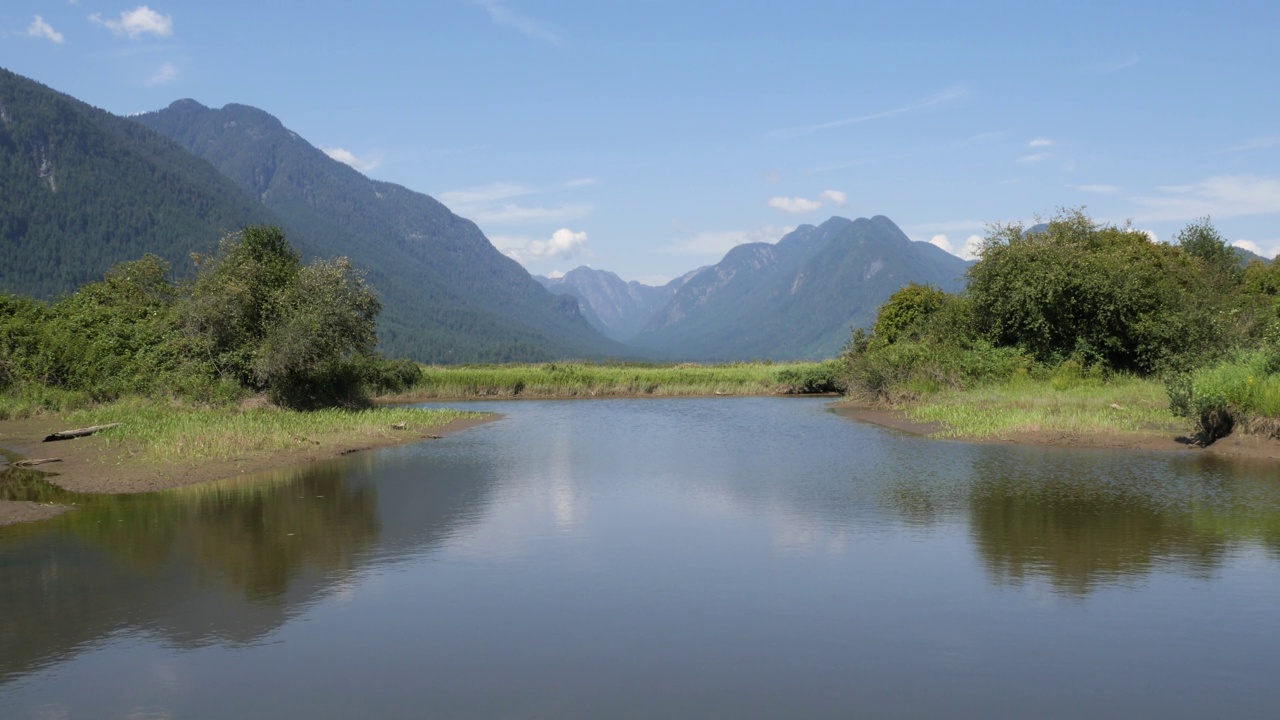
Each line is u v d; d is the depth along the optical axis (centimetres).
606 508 1622
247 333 3569
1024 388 3559
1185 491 1698
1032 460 2155
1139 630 944
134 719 747
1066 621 974
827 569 1188
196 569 1195
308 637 939
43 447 2364
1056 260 3947
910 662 863
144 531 1423
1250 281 4953
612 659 876
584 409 4566
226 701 782
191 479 1930
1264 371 2317
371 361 5347
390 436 2855
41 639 934
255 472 2083
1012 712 753
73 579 1148
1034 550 1270
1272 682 811
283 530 1434
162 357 3566
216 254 3909
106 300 4266
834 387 5941
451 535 1398
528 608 1031
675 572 1179
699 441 2805
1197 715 746
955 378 3903
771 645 911
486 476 2025
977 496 1689
